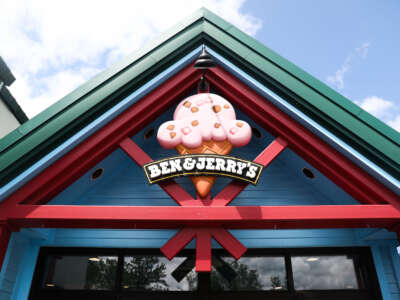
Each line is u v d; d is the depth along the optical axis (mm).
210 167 4777
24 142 4836
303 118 5152
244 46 5875
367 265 6105
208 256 4492
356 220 4523
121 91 5414
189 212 4551
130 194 6711
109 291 5996
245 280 6090
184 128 5500
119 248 6328
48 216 4500
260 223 4637
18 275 6008
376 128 4891
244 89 5734
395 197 4625
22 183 4703
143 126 5699
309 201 6574
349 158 4941
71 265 6324
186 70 6008
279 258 6328
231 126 5547
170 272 6195
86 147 5113
